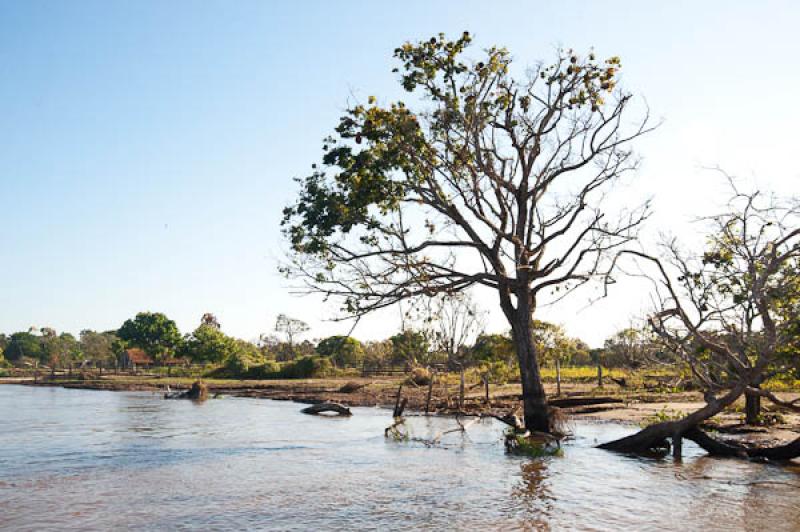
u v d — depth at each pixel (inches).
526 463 842.2
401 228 1117.7
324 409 1631.4
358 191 1050.1
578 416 1379.2
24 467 853.2
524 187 1075.3
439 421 1398.9
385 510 594.2
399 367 3395.7
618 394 1724.9
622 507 594.6
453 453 944.3
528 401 1043.3
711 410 824.3
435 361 1995.6
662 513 569.9
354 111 1075.3
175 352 4557.1
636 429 1169.4
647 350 982.4
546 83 1064.2
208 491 686.5
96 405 2048.5
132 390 3016.7
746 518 549.6
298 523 551.5
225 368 3725.4
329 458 908.6
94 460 909.8
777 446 840.3
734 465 799.7
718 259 823.7
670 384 1050.1
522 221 1075.9
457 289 1094.4
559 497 638.5
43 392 2940.5
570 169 1083.3
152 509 608.1
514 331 1067.3
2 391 3056.1
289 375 3415.4
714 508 584.1
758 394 802.8
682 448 932.0
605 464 821.2
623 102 1066.1
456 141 1078.4
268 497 653.9
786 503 599.5
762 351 776.3
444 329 1587.1
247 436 1184.8
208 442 1102.4
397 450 984.3
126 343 5098.4
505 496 646.5
